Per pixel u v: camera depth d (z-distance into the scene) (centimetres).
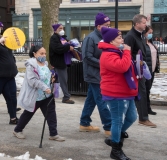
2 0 4184
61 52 827
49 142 539
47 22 1211
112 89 430
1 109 795
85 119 591
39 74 510
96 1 3706
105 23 532
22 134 560
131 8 3641
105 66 423
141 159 470
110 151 498
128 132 605
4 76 605
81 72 986
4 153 485
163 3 3581
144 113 646
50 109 538
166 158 475
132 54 614
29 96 516
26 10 3906
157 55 752
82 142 540
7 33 586
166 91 1035
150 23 3638
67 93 875
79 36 3775
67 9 3756
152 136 583
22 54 2773
